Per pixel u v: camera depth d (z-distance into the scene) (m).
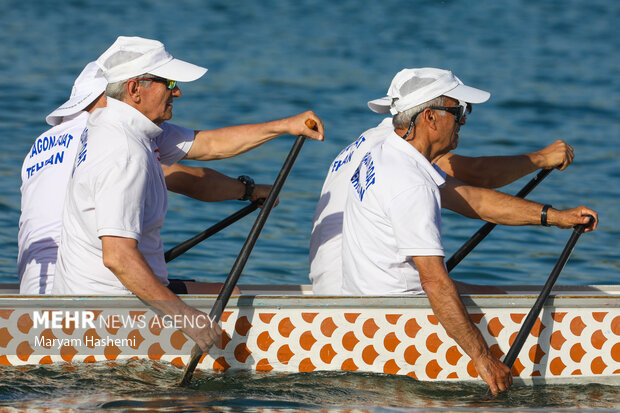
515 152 39.53
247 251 15.07
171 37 68.06
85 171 13.81
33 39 64.81
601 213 30.00
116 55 14.23
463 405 14.35
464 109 14.74
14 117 41.66
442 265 14.05
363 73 58.09
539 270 24.25
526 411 14.12
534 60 64.12
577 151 39.62
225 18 78.00
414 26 77.56
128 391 14.24
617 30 77.50
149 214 14.22
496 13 84.88
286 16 80.44
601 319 15.88
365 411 13.84
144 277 13.62
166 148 16.75
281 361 15.12
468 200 15.75
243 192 18.78
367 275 15.02
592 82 56.84
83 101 16.52
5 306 14.25
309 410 13.77
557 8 88.31
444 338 15.39
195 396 14.16
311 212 29.23
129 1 84.31
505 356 15.06
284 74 56.84
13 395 13.70
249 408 13.72
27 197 16.81
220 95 50.00
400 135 14.78
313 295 15.02
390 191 14.23
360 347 15.20
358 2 88.88
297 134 15.70
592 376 15.95
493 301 15.40
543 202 31.17
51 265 16.12
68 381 14.41
